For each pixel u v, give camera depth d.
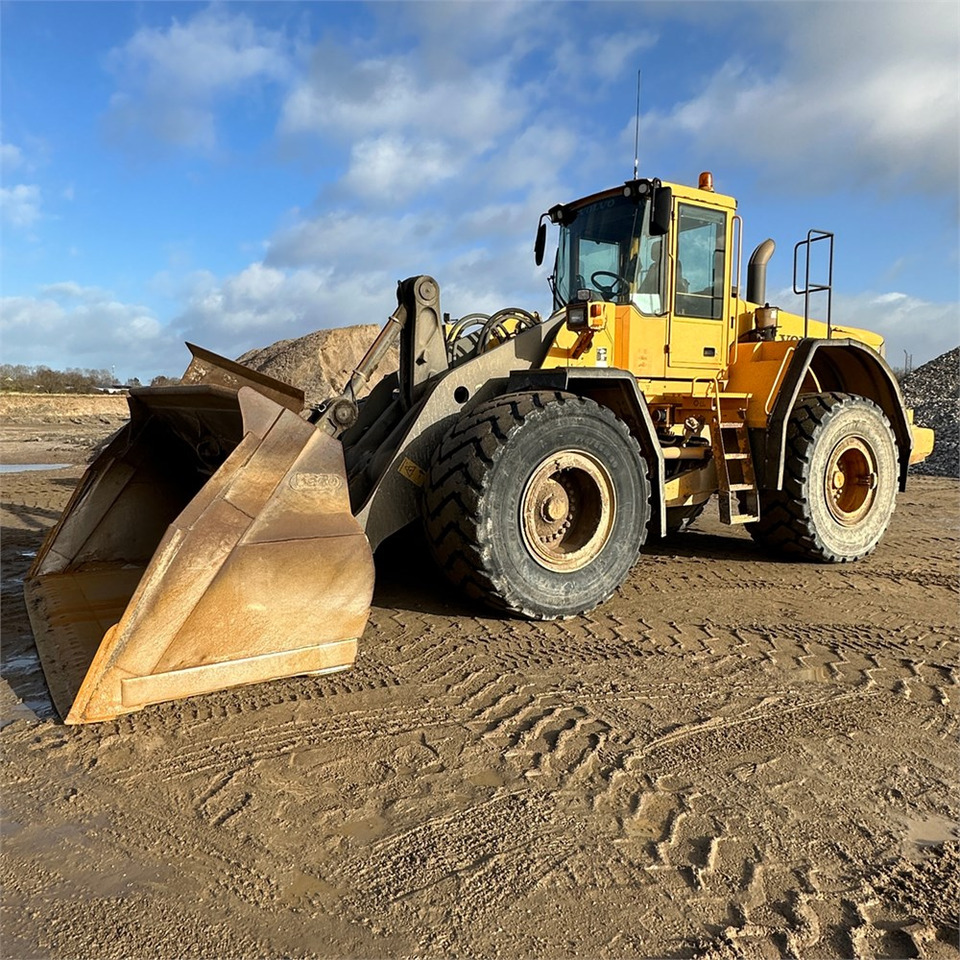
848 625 4.25
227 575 2.88
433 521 4.00
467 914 1.85
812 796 2.43
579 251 5.42
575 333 4.75
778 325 6.03
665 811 2.33
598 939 1.78
